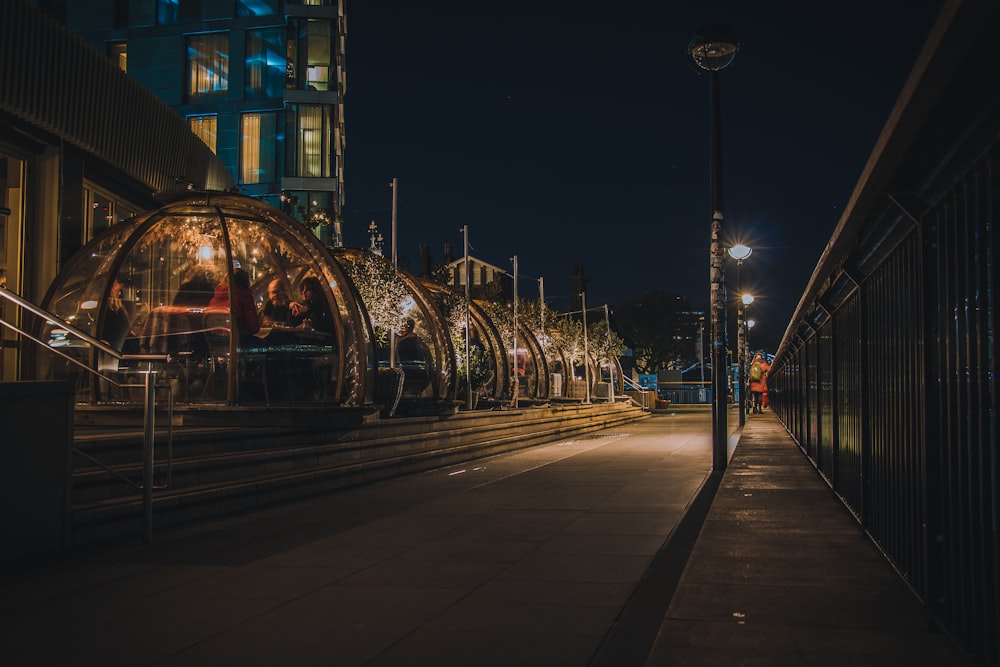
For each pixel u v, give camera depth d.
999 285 3.55
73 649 5.02
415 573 7.00
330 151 35.28
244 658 4.81
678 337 95.00
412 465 15.98
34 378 14.89
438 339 20.67
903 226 5.39
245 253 16.09
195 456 11.34
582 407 32.91
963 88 3.33
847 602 5.63
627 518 9.80
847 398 8.95
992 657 3.73
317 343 15.34
